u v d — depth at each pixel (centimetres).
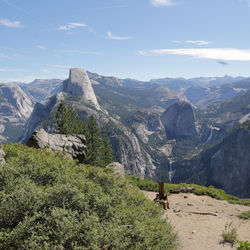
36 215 469
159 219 730
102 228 502
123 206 649
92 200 611
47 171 716
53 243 445
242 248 608
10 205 493
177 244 673
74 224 471
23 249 423
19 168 682
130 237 524
